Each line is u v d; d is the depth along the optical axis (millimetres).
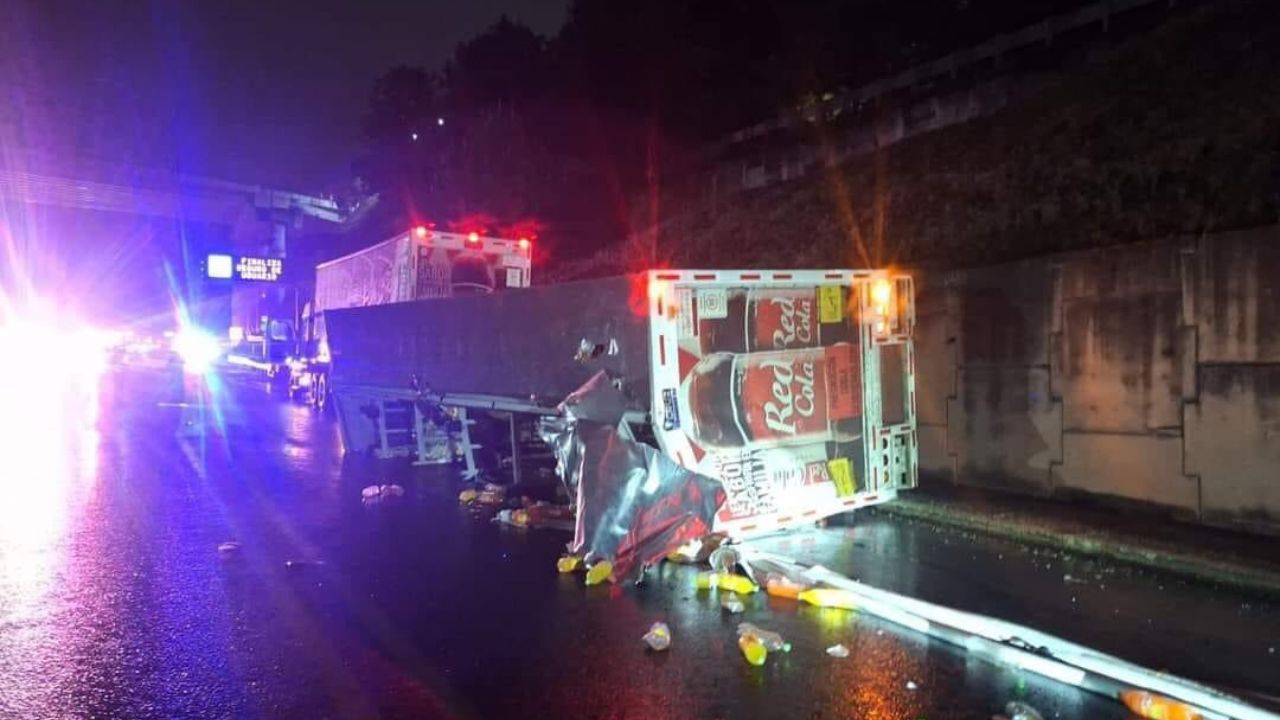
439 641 5625
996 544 7668
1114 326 8023
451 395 10875
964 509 8297
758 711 4500
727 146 20797
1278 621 5652
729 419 7340
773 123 19688
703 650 5367
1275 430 6910
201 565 7512
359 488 11234
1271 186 8086
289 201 50344
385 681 5000
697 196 20609
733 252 16109
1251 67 10648
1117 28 14156
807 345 7832
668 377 7031
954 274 9484
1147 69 12297
